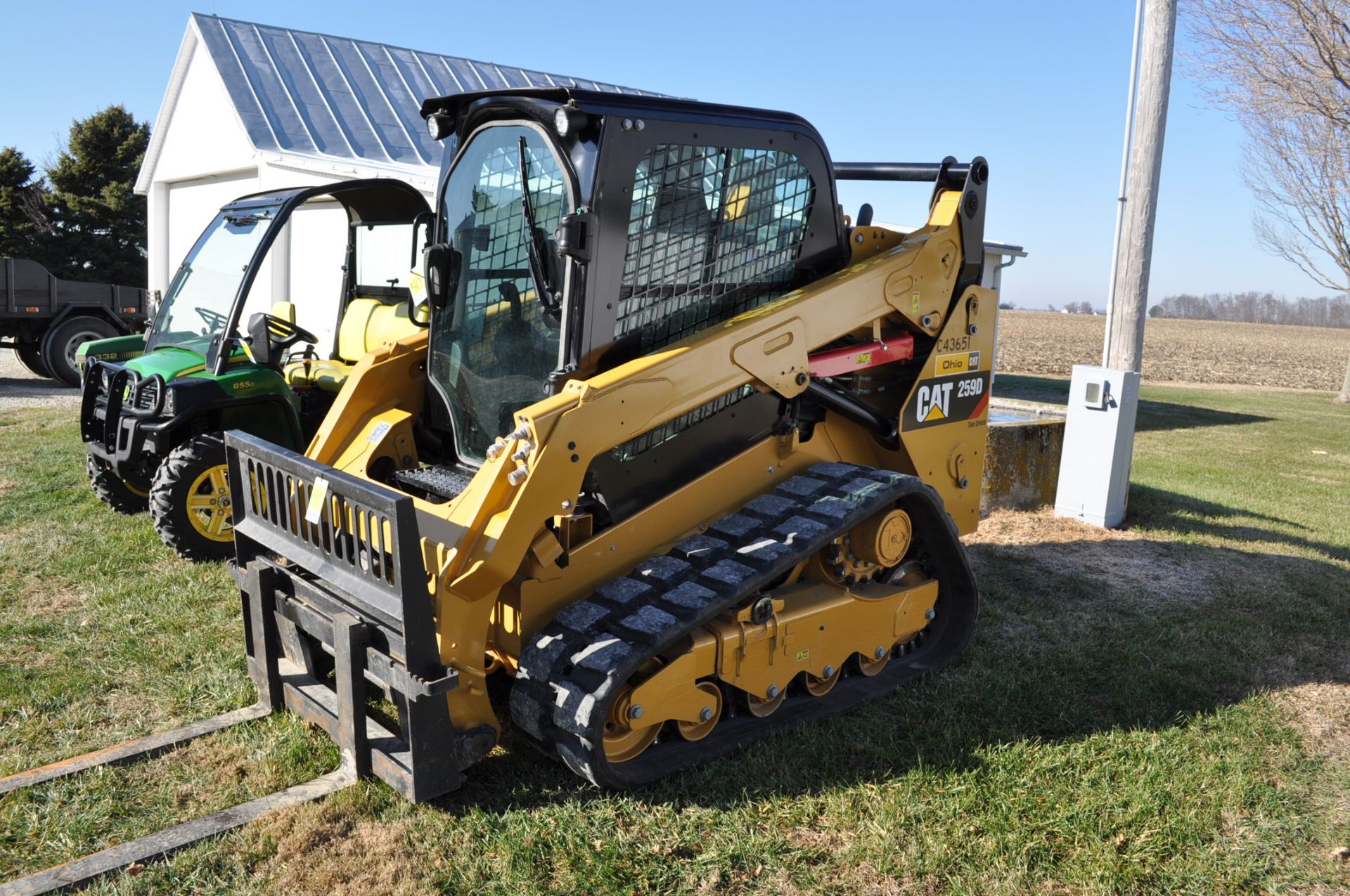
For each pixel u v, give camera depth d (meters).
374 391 4.04
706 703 3.35
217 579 5.09
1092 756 3.49
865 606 3.84
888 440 4.18
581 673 3.03
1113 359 7.23
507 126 3.45
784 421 3.82
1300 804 3.28
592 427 3.08
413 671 2.84
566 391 3.08
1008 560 6.08
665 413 3.26
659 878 2.74
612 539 3.38
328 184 5.77
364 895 2.64
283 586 3.54
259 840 2.84
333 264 10.09
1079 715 3.85
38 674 3.97
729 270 3.65
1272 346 49.31
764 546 3.41
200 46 14.82
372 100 15.66
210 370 5.49
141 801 3.07
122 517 6.25
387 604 2.88
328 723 3.27
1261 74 12.97
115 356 7.08
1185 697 4.06
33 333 13.38
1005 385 20.81
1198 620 5.04
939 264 4.19
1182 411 17.56
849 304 3.81
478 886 2.70
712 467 3.66
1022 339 44.81
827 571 3.87
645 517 3.46
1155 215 7.10
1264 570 6.06
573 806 3.04
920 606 4.11
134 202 31.02
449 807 3.04
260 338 5.26
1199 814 3.15
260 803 3.01
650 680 3.15
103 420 5.93
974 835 3.01
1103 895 2.74
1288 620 5.09
